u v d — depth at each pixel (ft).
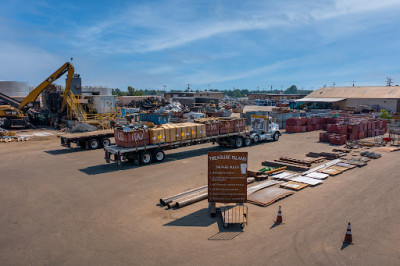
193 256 24.97
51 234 29.55
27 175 51.75
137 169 55.11
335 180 46.68
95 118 118.93
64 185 45.73
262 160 61.98
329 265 23.50
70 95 120.37
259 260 24.23
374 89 215.10
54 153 71.51
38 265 24.07
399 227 29.99
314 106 232.73
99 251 26.07
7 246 27.30
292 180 46.44
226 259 24.45
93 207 36.65
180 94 365.20
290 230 29.55
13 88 261.24
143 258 24.77
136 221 32.42
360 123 90.84
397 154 66.28
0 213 35.12
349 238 26.84
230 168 33.55
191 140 66.18
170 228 30.55
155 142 59.72
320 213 33.68
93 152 72.28
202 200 38.91
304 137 96.63
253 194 39.73
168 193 41.57
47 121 138.31
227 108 242.37
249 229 29.96
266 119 85.05
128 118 135.44
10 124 123.54
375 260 24.18
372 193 40.22
